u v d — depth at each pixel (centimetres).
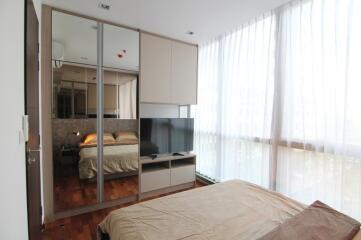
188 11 228
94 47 245
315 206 130
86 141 245
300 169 204
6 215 79
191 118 340
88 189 247
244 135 265
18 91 104
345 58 167
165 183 303
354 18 163
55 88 223
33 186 148
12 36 93
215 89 319
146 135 290
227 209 138
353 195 165
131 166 277
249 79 256
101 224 141
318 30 188
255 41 246
